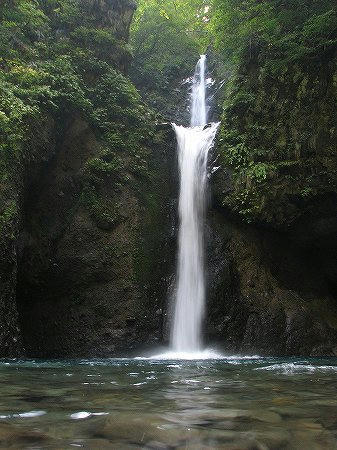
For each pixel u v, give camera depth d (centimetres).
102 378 457
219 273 1251
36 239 1084
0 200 912
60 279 1118
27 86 1142
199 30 2561
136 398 305
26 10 1310
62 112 1201
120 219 1237
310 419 236
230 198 1308
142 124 1435
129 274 1180
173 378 458
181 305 1213
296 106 1284
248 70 1445
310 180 1224
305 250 1382
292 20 1346
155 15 2364
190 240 1314
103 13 1597
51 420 225
